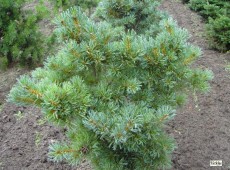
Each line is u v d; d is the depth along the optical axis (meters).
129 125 1.98
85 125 2.12
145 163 2.43
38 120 3.93
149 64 2.26
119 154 2.39
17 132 3.77
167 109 2.15
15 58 4.91
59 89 2.01
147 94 2.35
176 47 2.25
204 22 6.48
